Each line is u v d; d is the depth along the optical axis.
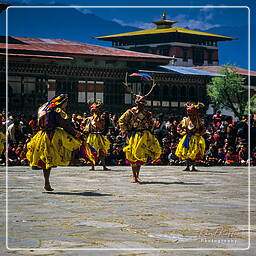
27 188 10.48
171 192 10.03
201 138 16.23
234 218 6.92
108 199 8.80
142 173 15.17
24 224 6.38
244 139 21.59
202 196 9.40
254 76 58.12
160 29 91.12
